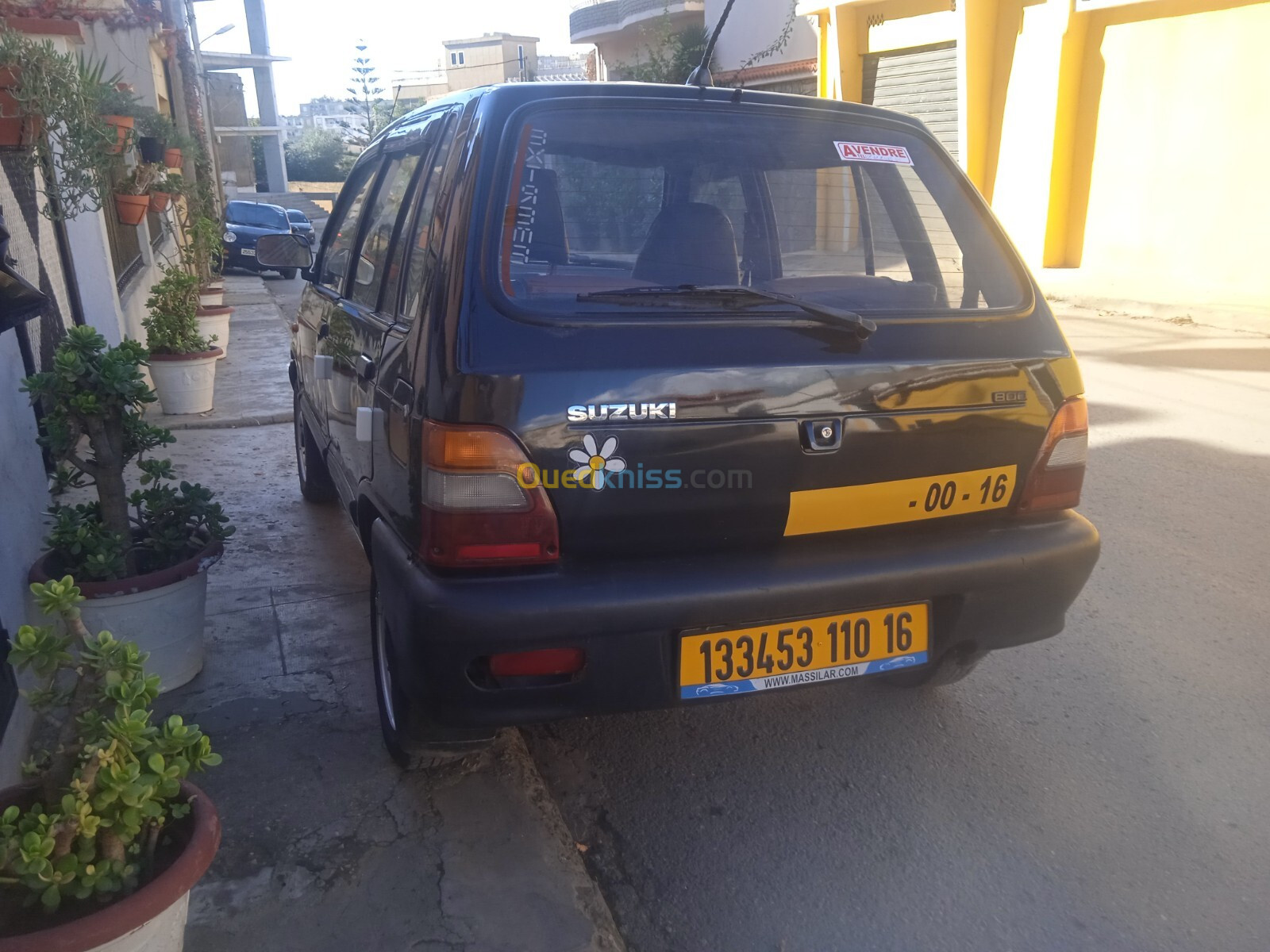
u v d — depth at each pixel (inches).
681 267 98.3
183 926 75.5
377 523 104.8
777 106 108.7
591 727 127.6
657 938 93.5
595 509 89.3
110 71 498.9
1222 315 412.8
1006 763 119.6
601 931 90.0
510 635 87.0
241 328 478.3
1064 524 107.4
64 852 68.7
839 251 107.3
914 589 98.0
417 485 90.0
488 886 94.9
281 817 104.4
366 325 119.5
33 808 72.0
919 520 101.5
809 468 94.3
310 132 2294.5
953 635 102.5
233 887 94.2
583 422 87.3
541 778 114.3
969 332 103.2
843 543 98.4
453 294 89.5
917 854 104.2
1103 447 246.8
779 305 95.2
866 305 102.4
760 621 94.0
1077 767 119.0
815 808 111.7
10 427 132.0
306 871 96.5
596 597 88.2
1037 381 104.0
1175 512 202.2
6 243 100.7
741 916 96.0
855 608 97.0
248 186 1642.5
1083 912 95.9
